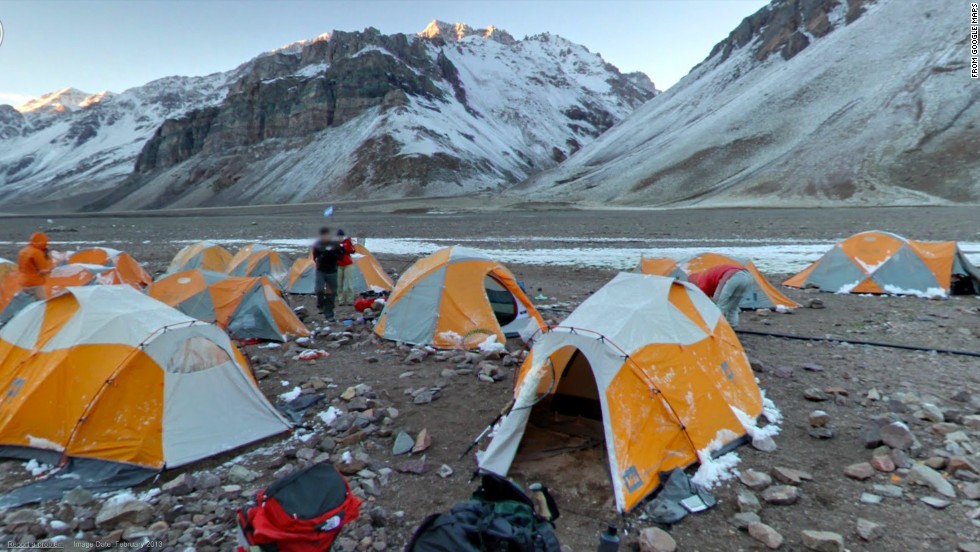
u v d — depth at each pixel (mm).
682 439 5410
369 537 4355
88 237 48094
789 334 10461
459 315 10117
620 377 5402
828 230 37219
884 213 55625
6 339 6652
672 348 5840
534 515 3752
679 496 4793
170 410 5793
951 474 5070
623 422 5191
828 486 5016
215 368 6266
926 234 31875
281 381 8289
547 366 6523
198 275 11273
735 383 6438
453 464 5652
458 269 10547
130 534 4410
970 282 13992
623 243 33062
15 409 5855
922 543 4145
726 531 4418
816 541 4113
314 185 197625
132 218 103250
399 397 7574
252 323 10766
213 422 6012
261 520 3596
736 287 9766
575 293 16094
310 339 10805
